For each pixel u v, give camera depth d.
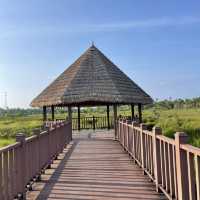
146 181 8.10
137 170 9.59
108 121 25.84
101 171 9.55
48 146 10.35
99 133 23.41
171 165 5.75
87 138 20.44
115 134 19.67
